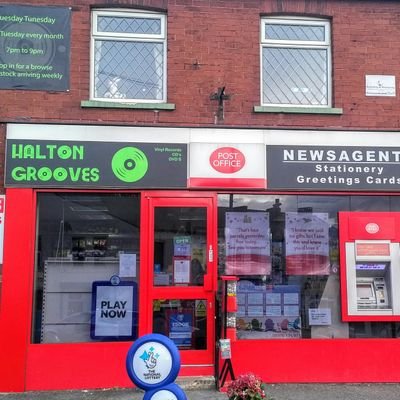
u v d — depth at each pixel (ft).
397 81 25.40
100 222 23.91
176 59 24.47
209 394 21.58
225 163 24.08
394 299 24.17
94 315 23.57
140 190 23.77
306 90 25.71
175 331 23.43
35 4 24.09
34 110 23.59
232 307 22.22
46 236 23.63
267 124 24.50
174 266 23.73
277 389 22.67
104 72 24.80
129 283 23.81
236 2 25.00
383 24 25.63
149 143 23.88
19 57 23.77
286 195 24.57
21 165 23.25
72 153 23.52
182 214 23.91
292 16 25.64
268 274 24.32
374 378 23.75
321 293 24.45
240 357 23.44
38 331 23.17
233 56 24.75
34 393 22.04
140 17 25.08
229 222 24.25
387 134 24.90
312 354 23.73
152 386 14.26
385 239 24.50
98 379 22.76
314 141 24.57
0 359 22.27
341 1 25.54
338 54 25.31
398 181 24.71
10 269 22.71
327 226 24.67
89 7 24.43
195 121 24.21
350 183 24.50
